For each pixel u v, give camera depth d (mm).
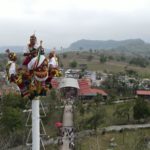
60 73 35531
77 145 106812
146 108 140125
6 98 126750
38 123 35094
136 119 140500
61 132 115875
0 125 106500
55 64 34844
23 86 33969
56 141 108875
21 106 123688
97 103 168000
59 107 153375
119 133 123938
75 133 120188
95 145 110188
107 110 158500
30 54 33344
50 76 34312
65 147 104500
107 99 179625
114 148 107312
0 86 146750
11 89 136875
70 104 163875
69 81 193375
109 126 133875
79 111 147875
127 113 142125
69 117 139375
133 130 127438
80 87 196500
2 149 87250
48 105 144125
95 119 131250
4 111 110375
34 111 34906
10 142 94625
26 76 33500
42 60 33062
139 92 195250
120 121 139500
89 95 192500
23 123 107062
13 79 33719
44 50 33781
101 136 120500
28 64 33250
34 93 33844
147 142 108062
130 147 105250
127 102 168875
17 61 35844
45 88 34062
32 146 35250
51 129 121688
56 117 138125
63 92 188625
